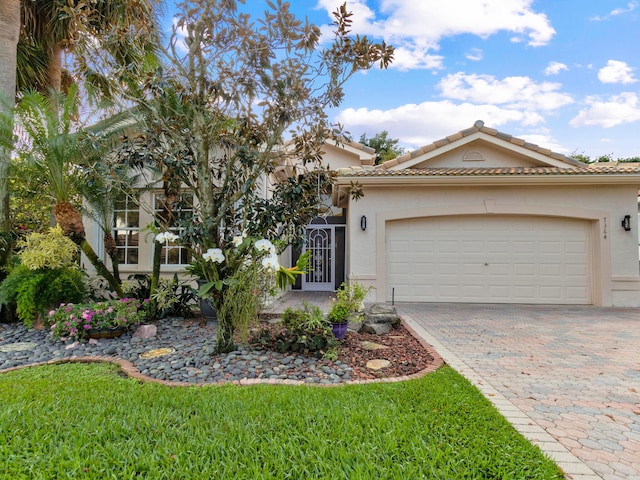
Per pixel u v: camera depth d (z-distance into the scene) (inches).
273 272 214.2
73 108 314.7
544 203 438.3
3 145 295.1
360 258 445.7
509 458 111.2
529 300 443.8
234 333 236.7
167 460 106.3
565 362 218.4
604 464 113.9
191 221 205.9
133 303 285.6
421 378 185.2
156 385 171.5
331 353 217.9
